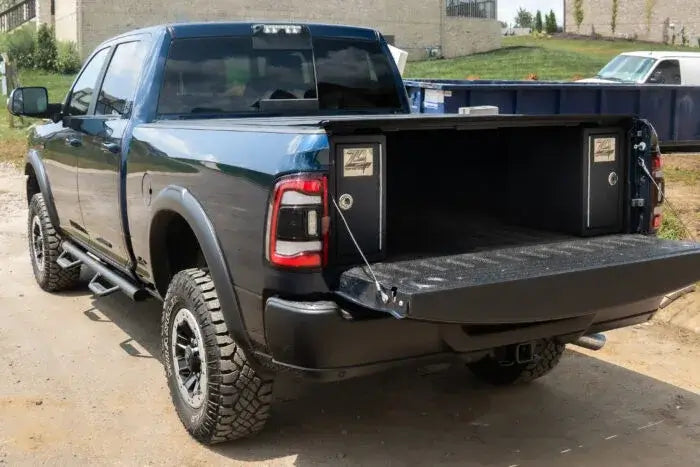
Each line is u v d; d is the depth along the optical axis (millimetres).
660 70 15773
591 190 4160
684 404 4820
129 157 4781
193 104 5020
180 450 4164
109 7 30750
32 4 37094
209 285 4008
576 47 45188
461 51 39594
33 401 4758
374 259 3559
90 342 5785
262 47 5258
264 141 3588
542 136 4328
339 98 5543
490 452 4191
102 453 4148
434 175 4445
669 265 3678
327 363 3387
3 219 10328
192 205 3977
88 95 5957
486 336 3604
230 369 3865
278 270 3420
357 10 35844
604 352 5699
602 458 4133
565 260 3639
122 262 5230
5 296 6922
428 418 4598
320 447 4211
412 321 3443
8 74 24609
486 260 3672
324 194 3391
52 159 6328
